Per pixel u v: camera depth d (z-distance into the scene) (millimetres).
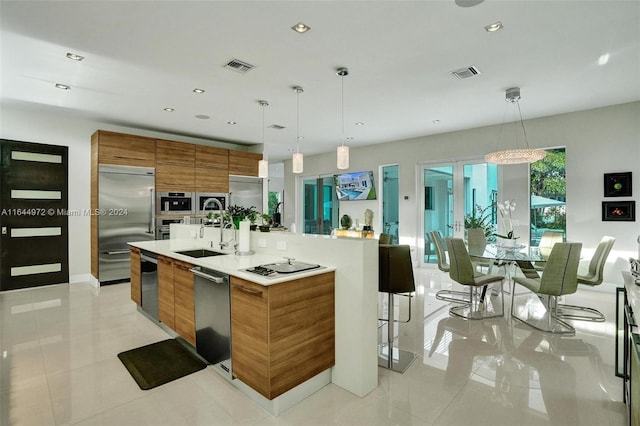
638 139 4414
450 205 6418
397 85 3830
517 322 3561
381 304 4309
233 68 3369
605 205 4648
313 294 2143
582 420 1913
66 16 2447
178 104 4566
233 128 5996
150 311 3471
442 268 4465
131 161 5395
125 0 2258
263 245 2906
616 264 4594
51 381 2338
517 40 2801
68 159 5312
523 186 5461
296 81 3715
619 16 2430
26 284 4980
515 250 4203
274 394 1917
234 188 6855
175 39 2791
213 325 2402
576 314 3795
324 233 8867
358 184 7816
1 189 4777
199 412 1999
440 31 2654
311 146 7758
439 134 6402
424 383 2324
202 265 2465
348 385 2227
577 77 3598
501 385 2293
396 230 7312
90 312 3871
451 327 3426
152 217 5590
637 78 3629
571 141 4926
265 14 2428
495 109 4777
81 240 5453
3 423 1876
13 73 3496
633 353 1464
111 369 2516
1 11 2375
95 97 4273
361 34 2711
